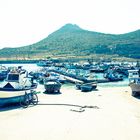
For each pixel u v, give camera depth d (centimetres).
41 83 5600
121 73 9100
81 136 1805
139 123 2162
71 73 7738
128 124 2125
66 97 3475
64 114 2447
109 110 2656
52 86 3834
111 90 4347
